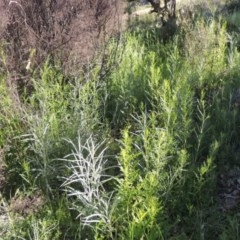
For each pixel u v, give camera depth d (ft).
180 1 30.55
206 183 12.17
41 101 14.15
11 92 14.97
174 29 24.68
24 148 13.67
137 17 29.66
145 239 10.10
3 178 13.53
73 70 16.89
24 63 16.56
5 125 14.70
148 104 16.19
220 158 13.64
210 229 11.25
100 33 17.84
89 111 14.73
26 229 11.35
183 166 11.92
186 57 19.34
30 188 12.62
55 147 13.01
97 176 10.73
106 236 10.52
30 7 16.71
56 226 11.20
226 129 14.48
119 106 15.94
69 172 12.40
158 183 11.24
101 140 13.73
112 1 18.56
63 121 13.97
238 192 12.81
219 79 17.67
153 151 11.96
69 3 17.13
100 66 17.44
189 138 13.78
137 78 17.11
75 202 11.69
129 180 10.78
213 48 19.38
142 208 10.25
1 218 11.98
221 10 30.68
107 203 10.48
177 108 13.93
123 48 19.58
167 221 11.12
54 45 16.83
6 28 16.56
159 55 21.45
